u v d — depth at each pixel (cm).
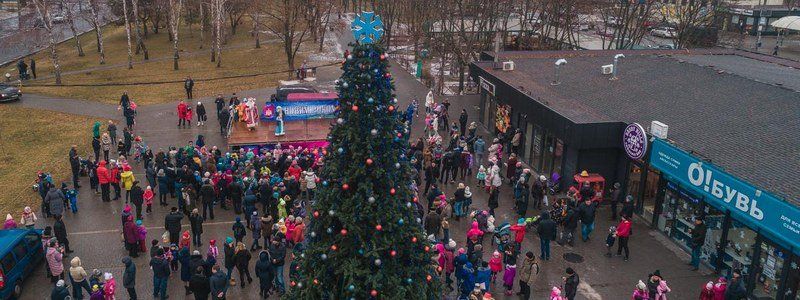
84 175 2920
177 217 2102
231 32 7975
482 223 2272
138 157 3081
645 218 2433
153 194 2619
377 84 1077
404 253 1139
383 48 1080
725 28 8038
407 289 1116
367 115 1073
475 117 3966
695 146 2155
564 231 2233
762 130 2286
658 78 3238
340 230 1124
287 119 3338
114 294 1794
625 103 2798
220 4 5984
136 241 2091
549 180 2780
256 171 2611
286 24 5531
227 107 3962
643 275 2030
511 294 1895
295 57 6288
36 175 2956
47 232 1991
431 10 5659
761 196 1717
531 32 5188
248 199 2266
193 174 2498
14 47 6469
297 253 1215
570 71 3562
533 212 2514
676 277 2014
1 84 4497
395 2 6625
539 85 3228
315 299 1128
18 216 2472
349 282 1070
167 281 1933
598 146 2512
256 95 4591
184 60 6188
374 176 1091
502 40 5338
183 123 3750
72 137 3588
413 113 3794
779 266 1759
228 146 3175
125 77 5319
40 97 4534
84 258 2100
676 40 5606
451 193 2723
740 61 3712
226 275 1755
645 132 2314
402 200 1127
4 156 3253
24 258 1916
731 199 1852
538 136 2947
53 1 6028
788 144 2127
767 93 2748
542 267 2073
